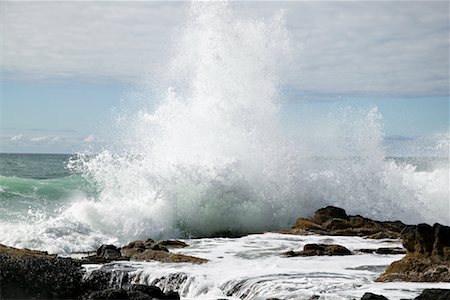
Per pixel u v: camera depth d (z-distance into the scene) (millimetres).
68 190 25297
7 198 23406
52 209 21797
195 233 20641
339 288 11266
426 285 11461
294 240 17688
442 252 12258
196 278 12398
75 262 13727
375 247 16391
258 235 18750
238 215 21203
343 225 19406
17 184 25797
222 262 14164
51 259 13336
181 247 16422
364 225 19328
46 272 12773
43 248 16609
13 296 12164
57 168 45875
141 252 15133
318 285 11531
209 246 16609
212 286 12094
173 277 12711
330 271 12969
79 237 17641
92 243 17469
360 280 12016
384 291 10969
